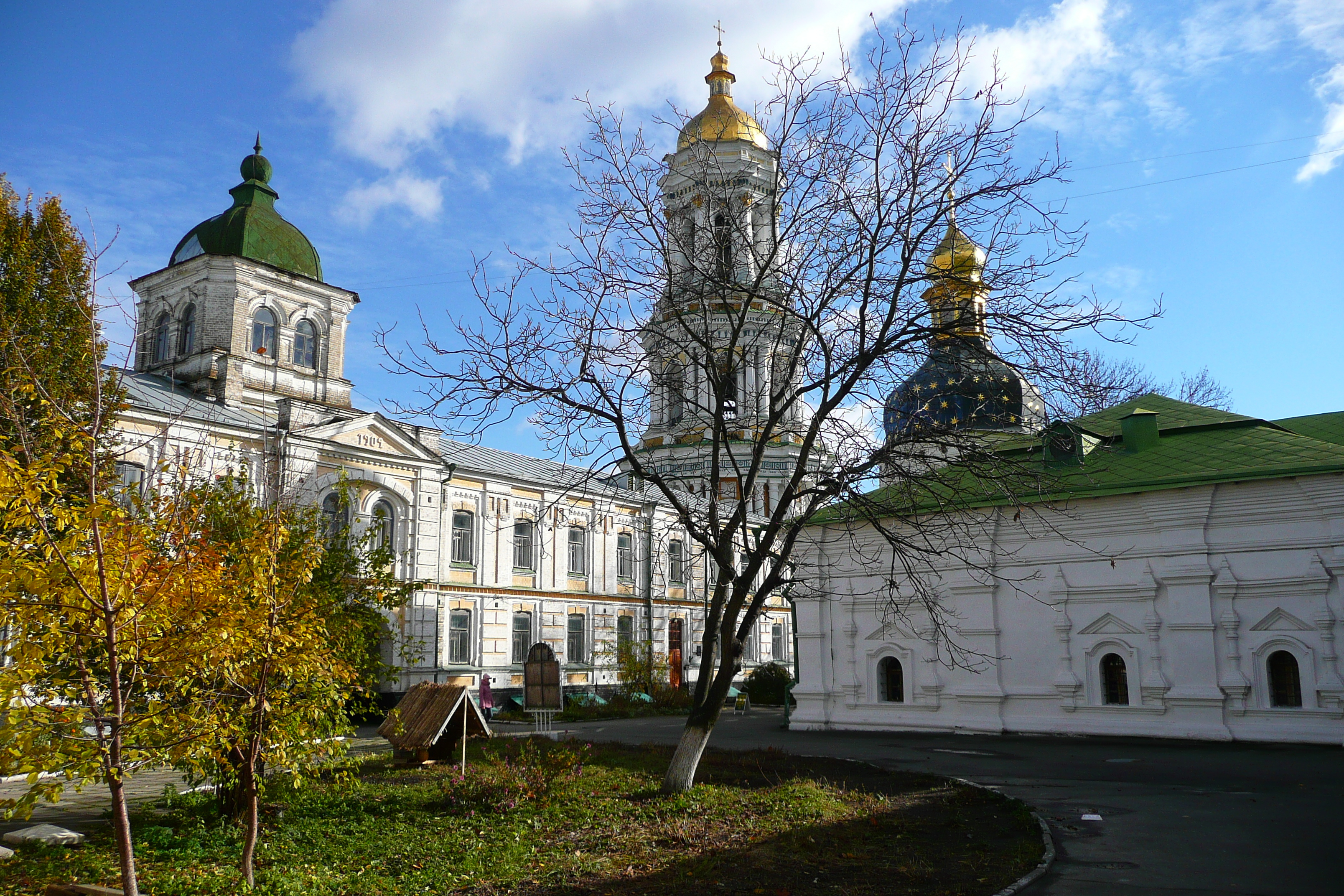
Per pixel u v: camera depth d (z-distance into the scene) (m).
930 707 25.95
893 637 27.08
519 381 14.62
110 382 8.62
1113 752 20.45
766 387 18.27
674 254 17.42
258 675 8.76
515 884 9.10
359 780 14.02
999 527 25.44
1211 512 22.66
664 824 11.88
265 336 37.59
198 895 8.62
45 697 7.36
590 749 19.27
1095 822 12.56
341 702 10.37
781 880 9.37
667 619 47.69
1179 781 16.14
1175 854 10.64
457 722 17.91
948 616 26.00
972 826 12.23
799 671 28.81
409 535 35.69
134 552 7.15
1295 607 21.41
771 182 18.91
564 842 10.92
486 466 40.19
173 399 30.67
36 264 18.77
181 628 7.59
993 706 24.83
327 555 12.57
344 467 33.34
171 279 37.53
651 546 47.25
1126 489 23.39
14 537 6.99
